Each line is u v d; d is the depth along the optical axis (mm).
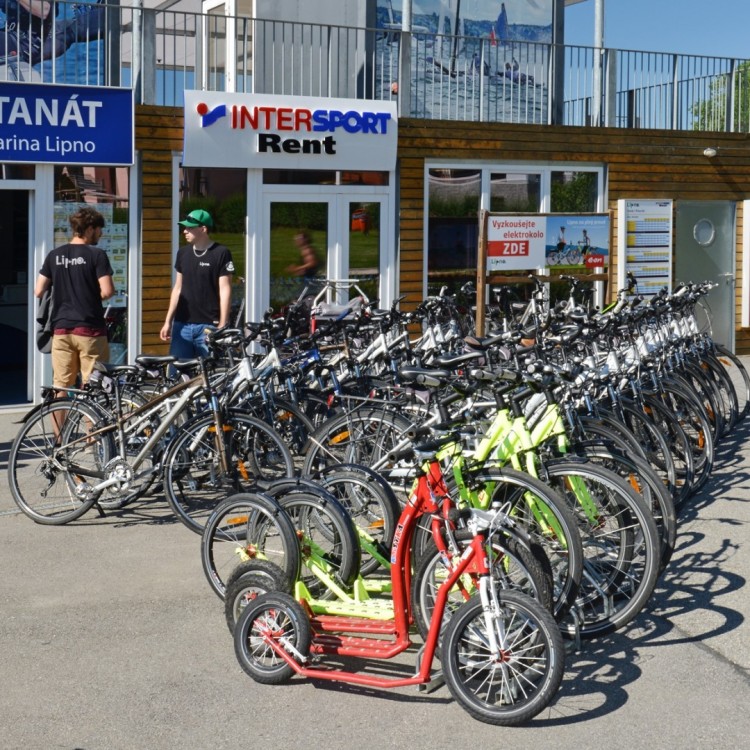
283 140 11695
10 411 10742
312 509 5117
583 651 4871
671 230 14172
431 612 4473
